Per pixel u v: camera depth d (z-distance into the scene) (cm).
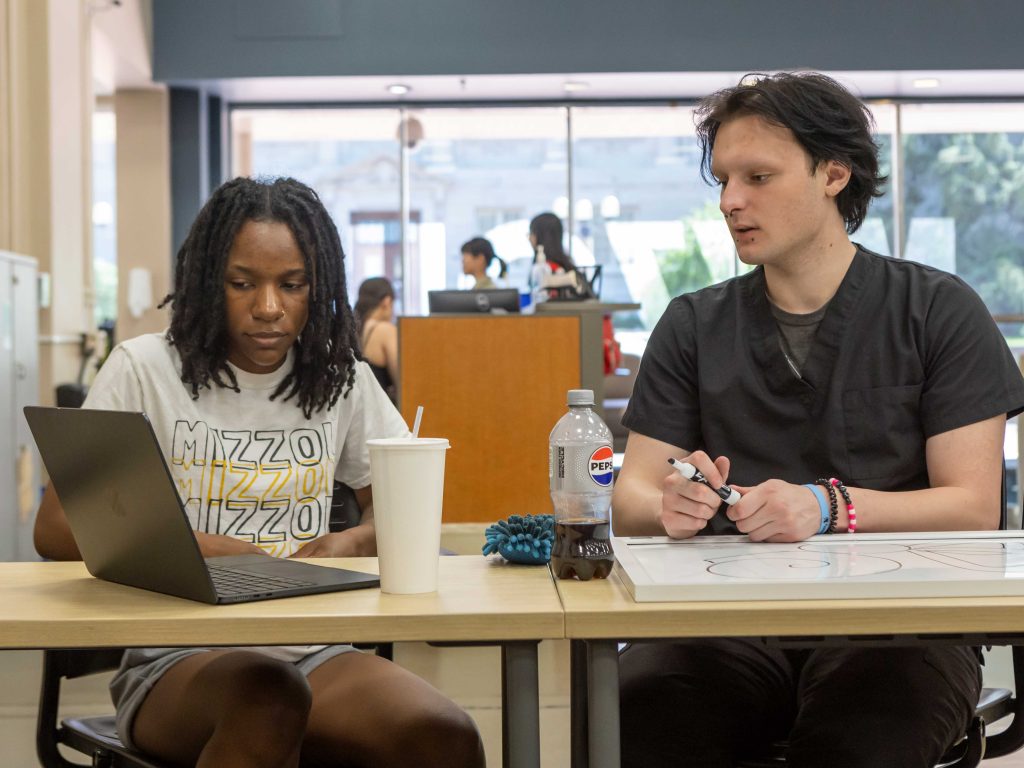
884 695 119
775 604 94
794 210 145
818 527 126
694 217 825
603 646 95
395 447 101
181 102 762
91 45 604
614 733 95
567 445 111
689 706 127
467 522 393
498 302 517
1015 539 123
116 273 753
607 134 821
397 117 818
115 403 149
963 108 817
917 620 92
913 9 746
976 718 130
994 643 94
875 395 149
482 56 747
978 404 144
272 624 93
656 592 96
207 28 743
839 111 144
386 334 579
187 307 148
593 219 825
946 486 141
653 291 829
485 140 821
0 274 409
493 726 229
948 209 822
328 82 759
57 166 533
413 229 823
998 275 823
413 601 99
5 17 502
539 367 395
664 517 126
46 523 136
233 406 152
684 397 161
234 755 110
